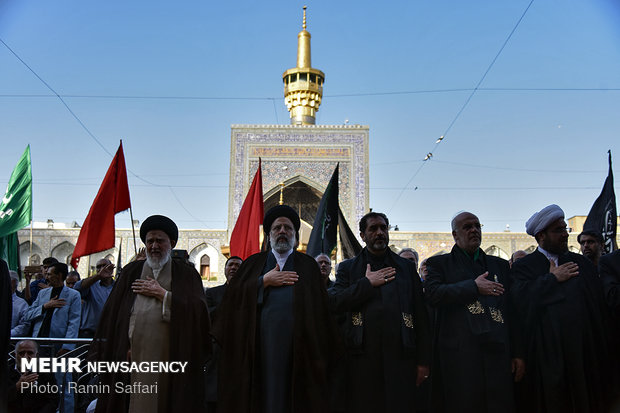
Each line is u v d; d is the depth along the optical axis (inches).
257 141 875.4
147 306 142.7
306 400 133.4
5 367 142.0
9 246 349.1
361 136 883.4
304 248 713.0
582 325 148.6
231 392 134.2
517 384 157.1
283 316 137.9
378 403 143.1
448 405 147.3
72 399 204.2
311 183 863.7
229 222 835.4
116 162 271.0
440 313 157.2
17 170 346.9
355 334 148.3
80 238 260.1
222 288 203.3
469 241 159.9
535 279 157.2
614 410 147.4
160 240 149.7
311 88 994.1
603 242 243.1
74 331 227.0
